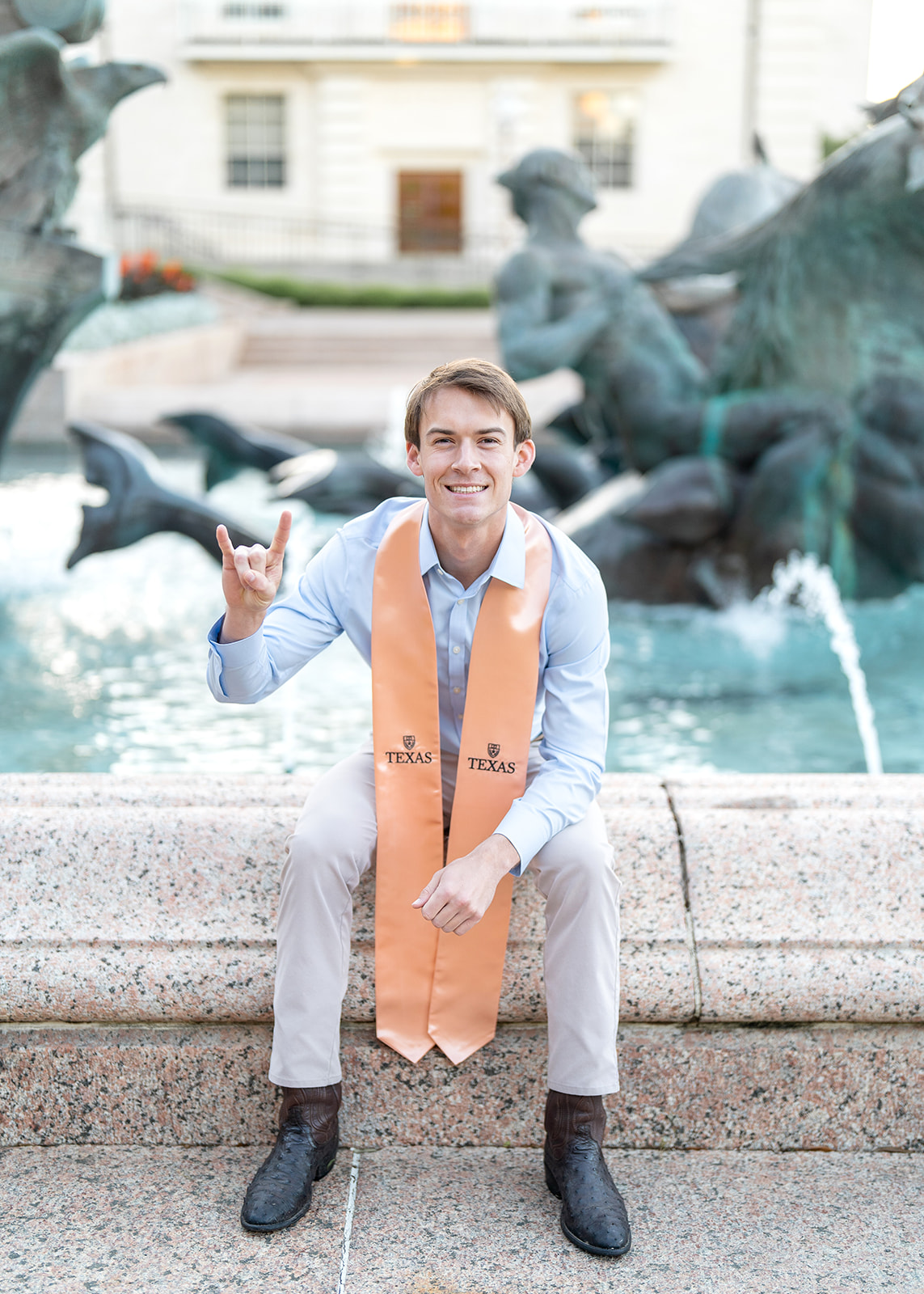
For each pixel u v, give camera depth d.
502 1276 1.71
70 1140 2.03
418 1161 1.99
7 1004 1.99
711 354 6.23
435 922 1.79
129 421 11.70
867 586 5.58
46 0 4.58
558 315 5.51
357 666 4.89
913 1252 1.77
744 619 5.37
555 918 1.85
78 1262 1.73
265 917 2.05
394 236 25.86
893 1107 2.01
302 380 16.03
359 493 5.80
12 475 9.77
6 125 4.68
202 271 21.53
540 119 25.11
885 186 4.73
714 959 2.02
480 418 1.79
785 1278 1.71
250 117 25.47
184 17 24.66
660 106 24.73
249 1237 1.79
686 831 2.15
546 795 1.86
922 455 5.34
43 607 5.69
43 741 3.87
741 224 6.35
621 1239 1.75
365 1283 1.69
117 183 25.30
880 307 5.09
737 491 5.40
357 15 24.98
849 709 4.29
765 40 23.64
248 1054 2.00
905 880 2.08
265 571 1.79
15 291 4.94
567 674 1.97
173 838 2.12
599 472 6.69
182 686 4.52
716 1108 2.02
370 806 1.95
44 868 2.09
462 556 1.90
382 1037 1.98
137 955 2.01
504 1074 2.01
